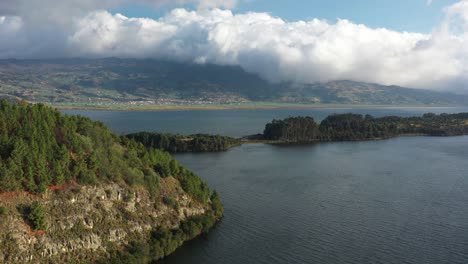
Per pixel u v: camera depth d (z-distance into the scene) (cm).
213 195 15300
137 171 13125
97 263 10000
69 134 12231
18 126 11388
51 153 11081
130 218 11581
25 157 10412
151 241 11512
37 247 9356
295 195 17775
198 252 11806
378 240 12731
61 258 9594
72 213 10444
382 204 16488
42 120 12169
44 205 10131
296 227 13800
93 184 11431
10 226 9212
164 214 12681
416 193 18238
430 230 13575
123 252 10688
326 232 13375
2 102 12219
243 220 14400
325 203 16588
